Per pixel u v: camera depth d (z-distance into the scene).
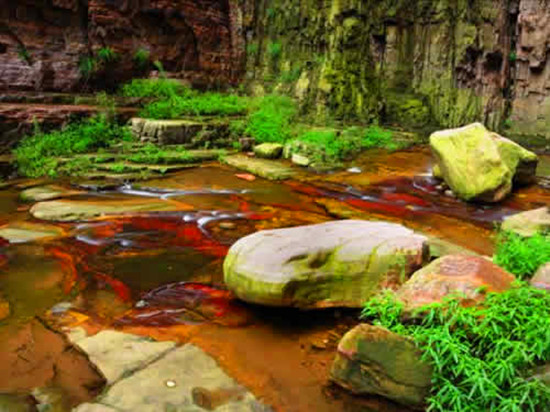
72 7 11.38
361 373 2.72
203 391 2.70
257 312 3.83
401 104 17.30
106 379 2.77
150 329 3.48
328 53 16.27
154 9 13.44
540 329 2.57
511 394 2.38
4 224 5.89
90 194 7.56
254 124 12.61
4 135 8.97
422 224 6.74
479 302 2.96
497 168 7.87
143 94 12.53
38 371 2.88
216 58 16.42
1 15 10.19
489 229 6.62
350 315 3.81
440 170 9.19
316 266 3.74
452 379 2.53
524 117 17.23
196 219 6.52
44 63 10.91
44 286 4.22
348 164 11.39
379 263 3.85
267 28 17.62
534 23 16.31
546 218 6.06
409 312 3.11
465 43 16.88
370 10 16.88
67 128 9.91
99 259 4.93
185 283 4.41
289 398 2.70
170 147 10.61
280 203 7.64
